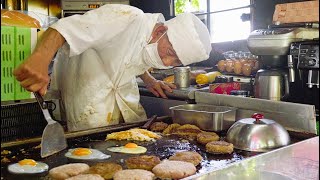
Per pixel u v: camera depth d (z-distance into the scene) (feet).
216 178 5.25
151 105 11.05
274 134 7.07
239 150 7.14
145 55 8.35
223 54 13.92
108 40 8.28
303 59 8.95
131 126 8.74
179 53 8.05
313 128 7.55
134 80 9.74
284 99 10.14
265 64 10.32
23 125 8.20
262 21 12.72
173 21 8.16
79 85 8.74
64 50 8.20
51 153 6.88
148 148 7.38
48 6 17.84
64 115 9.68
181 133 8.22
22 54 6.66
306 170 6.00
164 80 12.00
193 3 15.72
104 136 8.15
